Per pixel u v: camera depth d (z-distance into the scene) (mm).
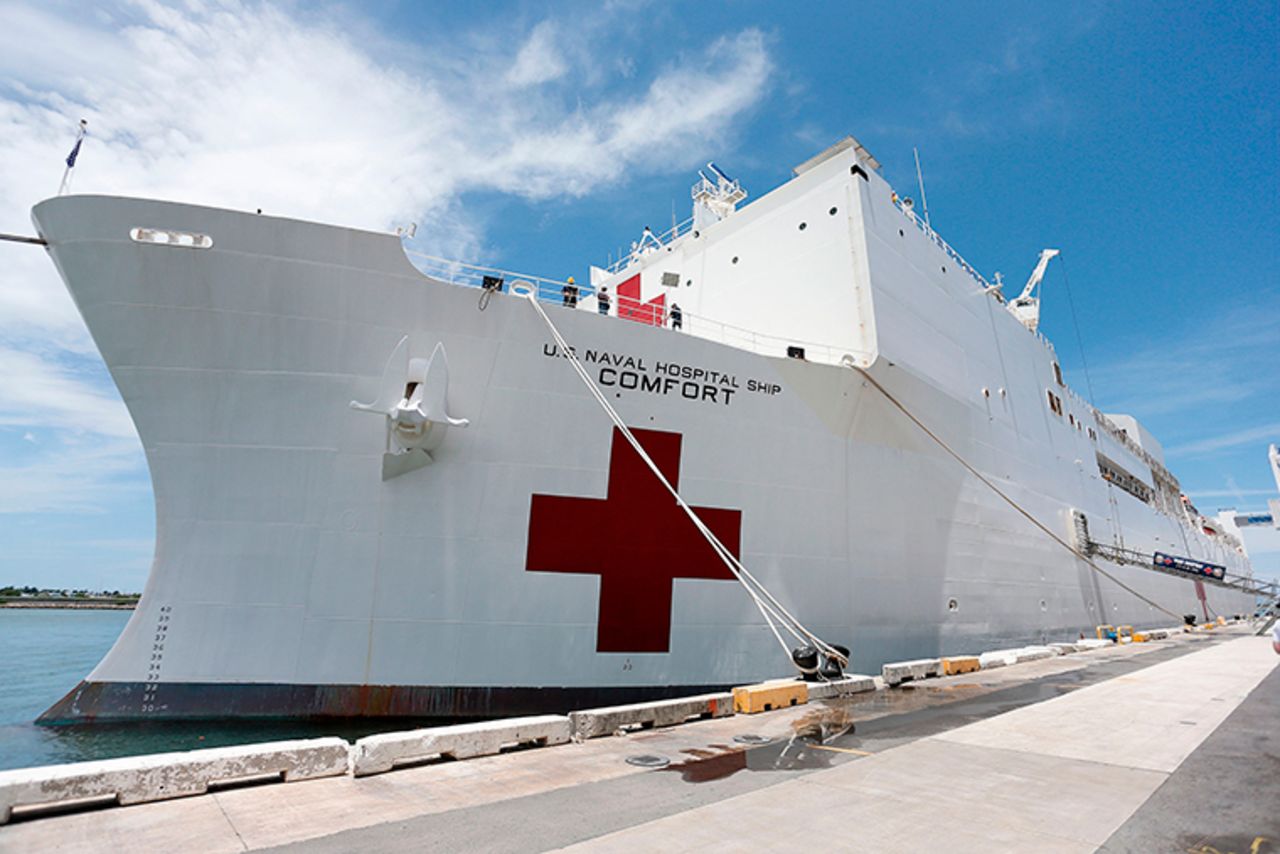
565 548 7191
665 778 4074
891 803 3604
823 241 10680
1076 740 5125
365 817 3312
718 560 7957
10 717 7652
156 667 6039
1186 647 13711
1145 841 3064
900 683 8023
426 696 6516
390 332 6641
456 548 6777
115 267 6066
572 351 7379
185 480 6254
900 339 10312
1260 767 4324
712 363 8172
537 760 4461
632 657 7387
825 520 8906
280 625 6266
